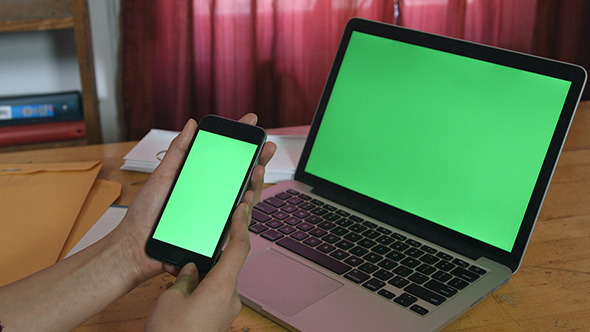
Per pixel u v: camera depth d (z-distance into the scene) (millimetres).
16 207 814
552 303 664
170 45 1951
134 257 611
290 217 804
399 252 725
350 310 615
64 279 583
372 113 857
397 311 613
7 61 1992
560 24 2205
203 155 635
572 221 846
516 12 2168
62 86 2088
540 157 702
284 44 2059
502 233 713
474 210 740
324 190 876
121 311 646
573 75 690
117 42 1962
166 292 501
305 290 650
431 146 793
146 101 2006
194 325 476
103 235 759
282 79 2111
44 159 1015
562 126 691
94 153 1044
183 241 599
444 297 637
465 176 755
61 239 747
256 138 630
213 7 1937
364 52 885
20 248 726
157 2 1892
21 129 1763
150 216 616
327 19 2051
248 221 579
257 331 617
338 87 899
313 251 725
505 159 728
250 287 655
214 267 521
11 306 555
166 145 1037
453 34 2145
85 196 853
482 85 764
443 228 758
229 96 2062
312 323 596
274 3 1998
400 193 805
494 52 759
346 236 758
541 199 691
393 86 846
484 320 633
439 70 807
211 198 616
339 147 877
